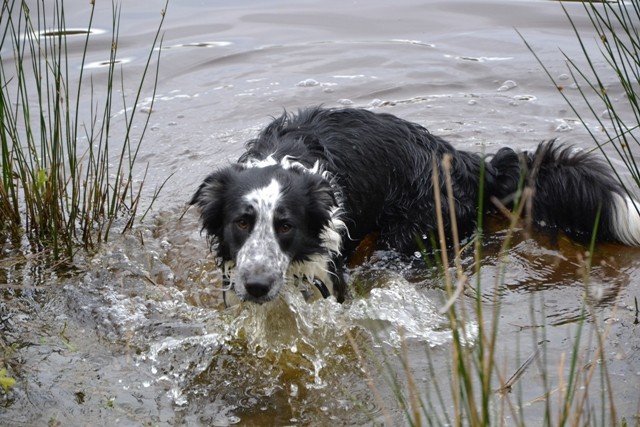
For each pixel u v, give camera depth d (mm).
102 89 10375
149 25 12070
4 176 7602
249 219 6074
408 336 6293
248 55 11281
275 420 5504
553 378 5688
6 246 7539
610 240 7672
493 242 7625
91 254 7461
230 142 9297
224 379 5949
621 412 5312
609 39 11172
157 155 9156
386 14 12523
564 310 6531
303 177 6344
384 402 5586
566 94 10047
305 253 6344
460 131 9312
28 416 5496
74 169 7539
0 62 7773
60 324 6520
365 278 7277
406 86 10422
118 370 6008
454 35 11750
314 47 11500
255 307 6539
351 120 7742
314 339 6352
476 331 6242
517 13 12328
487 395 4133
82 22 12000
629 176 8266
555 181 7816
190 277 7258
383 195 7711
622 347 6004
